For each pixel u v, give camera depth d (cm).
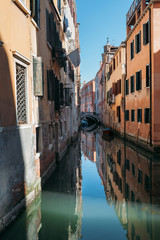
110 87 2902
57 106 1074
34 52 691
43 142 775
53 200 668
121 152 1430
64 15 1449
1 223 423
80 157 1387
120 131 2169
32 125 636
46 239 462
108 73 3089
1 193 426
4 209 438
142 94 1452
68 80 1731
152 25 1238
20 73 584
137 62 1565
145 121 1377
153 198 652
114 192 727
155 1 1205
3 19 463
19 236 474
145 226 495
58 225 512
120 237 452
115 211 589
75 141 2159
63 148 1349
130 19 1809
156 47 1227
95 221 532
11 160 479
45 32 866
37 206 621
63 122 1366
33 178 633
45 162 806
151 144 1270
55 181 867
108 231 484
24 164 560
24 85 609
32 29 675
